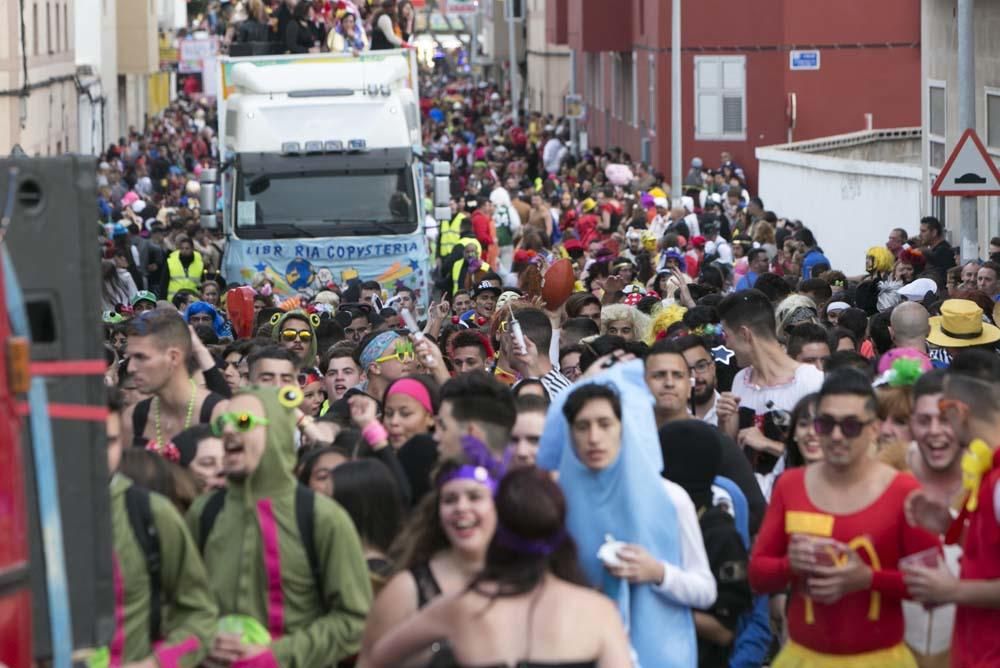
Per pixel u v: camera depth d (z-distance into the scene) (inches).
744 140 4094.5
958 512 623.2
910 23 3996.1
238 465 590.6
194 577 567.2
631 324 1111.0
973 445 579.8
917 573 564.4
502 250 2920.8
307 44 2437.3
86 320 438.9
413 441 720.3
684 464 637.9
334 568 590.2
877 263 1641.2
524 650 469.1
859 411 584.7
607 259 1861.5
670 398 737.6
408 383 751.1
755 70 4060.0
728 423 839.1
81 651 432.1
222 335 1529.3
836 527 591.5
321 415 954.1
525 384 787.4
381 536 641.6
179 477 638.5
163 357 804.6
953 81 2375.7
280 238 2154.3
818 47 4018.2
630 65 4864.7
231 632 570.9
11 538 394.9
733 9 4065.0
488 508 510.9
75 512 434.9
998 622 577.0
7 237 436.1
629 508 583.5
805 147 3420.3
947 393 612.4
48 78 4660.4
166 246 2431.1
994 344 1104.2
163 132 6407.5
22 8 4200.3
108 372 992.2
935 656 629.3
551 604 473.4
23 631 397.7
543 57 6924.2
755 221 2645.2
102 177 3479.3
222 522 597.3
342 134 2165.4
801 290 1478.8
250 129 2166.6
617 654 476.4
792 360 876.6
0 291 398.3
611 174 3705.7
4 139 4114.2
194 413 810.8
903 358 692.1
